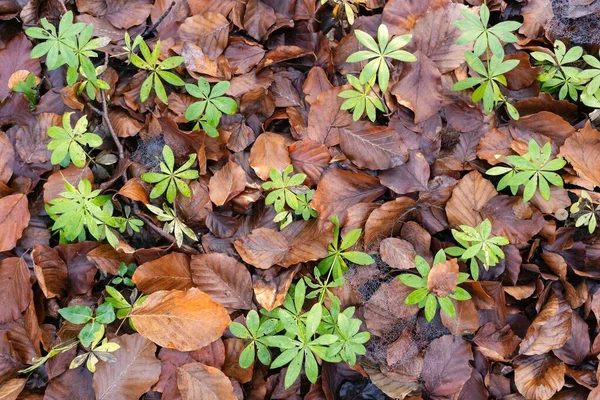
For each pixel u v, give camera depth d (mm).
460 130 775
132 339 693
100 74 771
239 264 724
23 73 761
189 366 697
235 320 719
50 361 689
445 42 775
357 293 737
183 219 740
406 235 749
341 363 729
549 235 750
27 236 725
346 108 745
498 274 738
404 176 751
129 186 725
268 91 779
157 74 748
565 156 755
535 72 780
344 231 745
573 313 737
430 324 732
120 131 758
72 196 694
